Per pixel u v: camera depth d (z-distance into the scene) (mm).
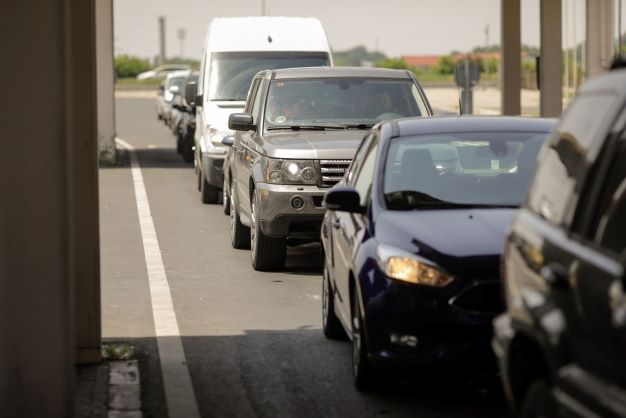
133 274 34500
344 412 19875
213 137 51688
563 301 12922
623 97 13297
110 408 20156
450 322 19406
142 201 53812
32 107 17125
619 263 11945
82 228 23031
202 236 42594
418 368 19672
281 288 32094
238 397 20984
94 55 22656
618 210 13164
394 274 19828
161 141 98938
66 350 17422
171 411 20094
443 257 19703
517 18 64562
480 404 20234
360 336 20734
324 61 53625
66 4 17156
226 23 54781
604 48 60625
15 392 17391
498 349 14695
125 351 24172
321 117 37281
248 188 36406
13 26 17031
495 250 19750
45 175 17203
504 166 23219
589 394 12047
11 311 17312
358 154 25781
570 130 14305
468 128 24234
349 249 22062
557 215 13844
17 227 17250
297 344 25094
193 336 26031
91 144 22672
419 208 22125
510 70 64875
